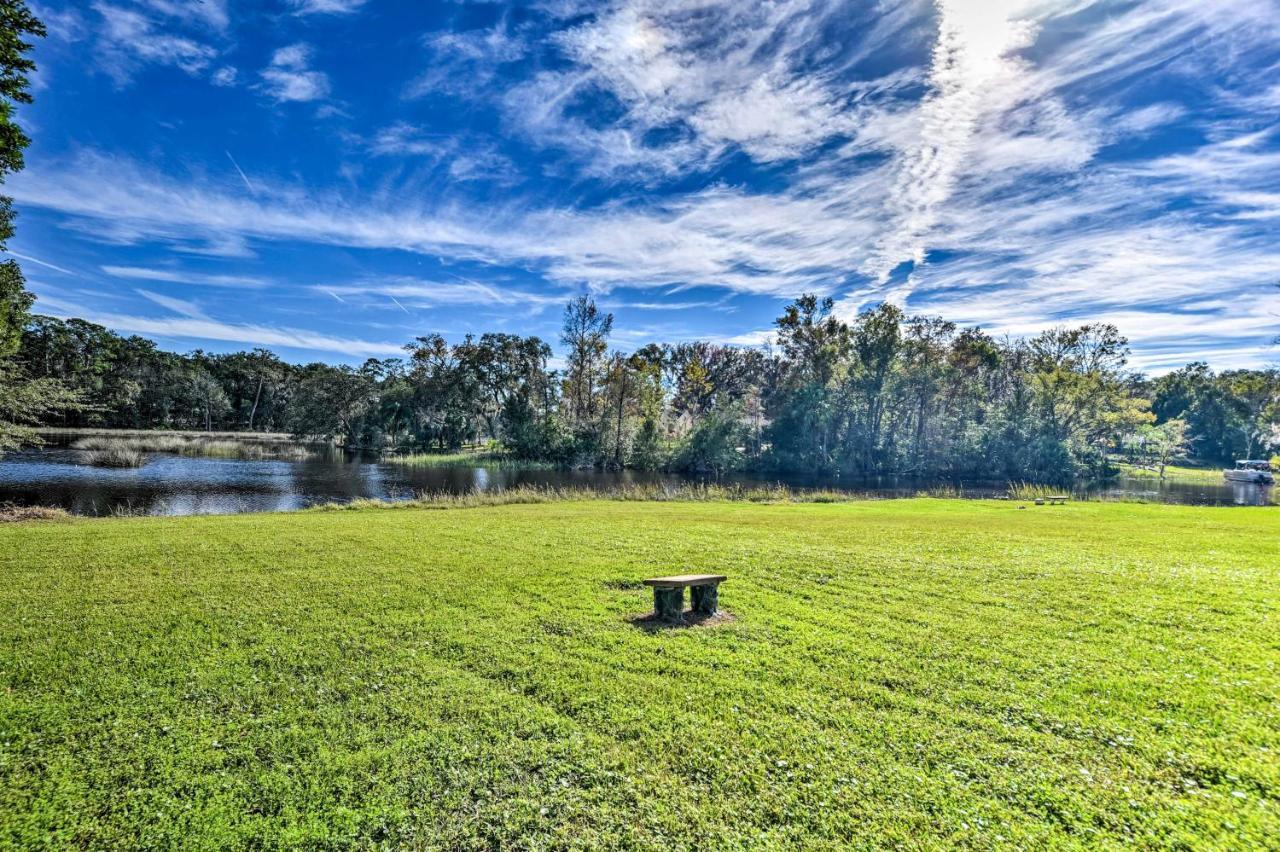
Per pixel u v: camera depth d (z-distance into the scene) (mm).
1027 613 7289
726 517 17859
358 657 5984
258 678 5504
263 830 3555
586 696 5129
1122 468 66250
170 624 6934
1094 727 4523
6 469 34031
